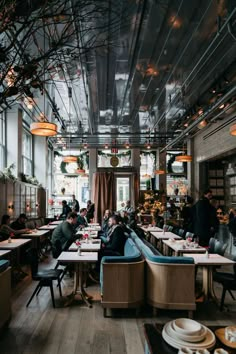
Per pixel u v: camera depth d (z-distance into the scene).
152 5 4.11
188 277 4.26
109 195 15.23
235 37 4.29
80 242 5.95
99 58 5.59
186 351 1.83
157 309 4.35
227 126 10.34
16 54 1.59
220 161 13.34
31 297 4.67
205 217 5.97
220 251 5.22
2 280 3.72
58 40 1.81
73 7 1.75
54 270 5.00
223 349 1.93
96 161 15.82
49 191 14.76
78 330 3.79
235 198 12.34
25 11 1.56
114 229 6.82
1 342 3.46
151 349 1.95
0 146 9.07
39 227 9.82
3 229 6.88
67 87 7.20
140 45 5.21
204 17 4.50
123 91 7.59
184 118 10.42
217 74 6.63
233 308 4.60
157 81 6.92
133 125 11.51
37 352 3.24
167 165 15.94
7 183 8.00
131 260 4.36
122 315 4.30
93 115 10.06
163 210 12.94
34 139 12.80
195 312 4.43
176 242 6.24
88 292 5.37
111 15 3.81
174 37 5.00
